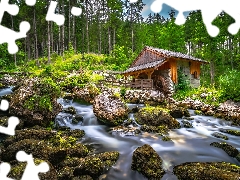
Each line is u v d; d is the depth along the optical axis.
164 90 19.80
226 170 5.59
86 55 34.41
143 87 19.25
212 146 7.97
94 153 7.38
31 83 9.95
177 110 12.09
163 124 10.28
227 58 32.19
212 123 11.73
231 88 14.68
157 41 38.22
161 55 19.81
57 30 45.16
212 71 27.23
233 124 11.65
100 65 31.41
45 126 9.46
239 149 7.98
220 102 14.81
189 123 11.04
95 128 10.10
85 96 14.55
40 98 9.51
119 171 6.28
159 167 6.20
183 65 20.66
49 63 29.97
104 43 52.28
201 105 15.00
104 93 11.47
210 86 20.59
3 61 25.14
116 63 33.72
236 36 26.05
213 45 26.12
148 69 19.20
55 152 6.12
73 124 10.59
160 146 7.92
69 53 35.19
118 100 11.22
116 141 8.48
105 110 10.60
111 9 41.53
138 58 23.98
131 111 12.12
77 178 5.59
